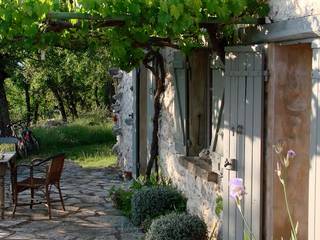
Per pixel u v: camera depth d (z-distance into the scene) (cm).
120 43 697
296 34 539
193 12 593
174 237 736
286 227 597
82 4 580
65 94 2855
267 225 596
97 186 1242
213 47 684
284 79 587
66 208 1038
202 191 798
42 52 757
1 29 596
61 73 2361
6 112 1797
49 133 2017
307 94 589
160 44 759
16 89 2917
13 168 986
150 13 597
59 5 598
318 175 514
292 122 590
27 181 997
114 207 1040
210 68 791
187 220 748
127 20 607
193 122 809
